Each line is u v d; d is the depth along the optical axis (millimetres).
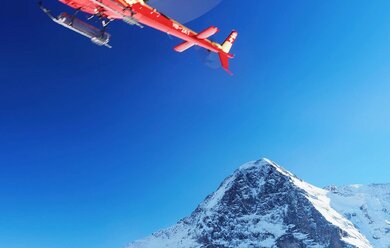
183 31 32625
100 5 25734
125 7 27109
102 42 26703
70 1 25359
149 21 29656
